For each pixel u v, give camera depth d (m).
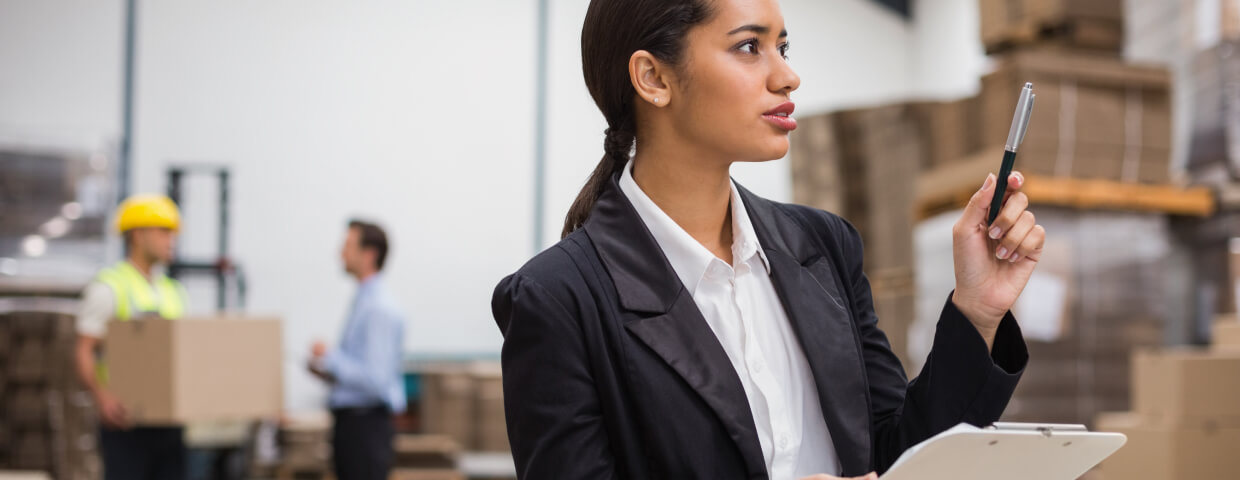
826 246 1.14
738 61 1.03
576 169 8.91
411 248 8.52
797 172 6.04
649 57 1.06
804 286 1.08
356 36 8.51
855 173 5.70
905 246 5.39
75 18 7.94
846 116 5.74
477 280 8.62
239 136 8.20
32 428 4.59
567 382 1.00
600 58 1.11
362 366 4.26
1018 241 1.01
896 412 1.10
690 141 1.06
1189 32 4.87
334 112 8.41
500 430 6.78
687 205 1.09
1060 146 4.52
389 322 4.34
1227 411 3.34
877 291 5.53
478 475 6.05
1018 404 4.45
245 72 8.25
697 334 1.02
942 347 1.03
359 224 4.39
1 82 7.78
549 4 8.95
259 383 3.92
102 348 4.09
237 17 8.27
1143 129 4.64
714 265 1.06
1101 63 4.59
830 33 9.39
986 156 4.67
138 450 3.82
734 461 1.00
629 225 1.07
